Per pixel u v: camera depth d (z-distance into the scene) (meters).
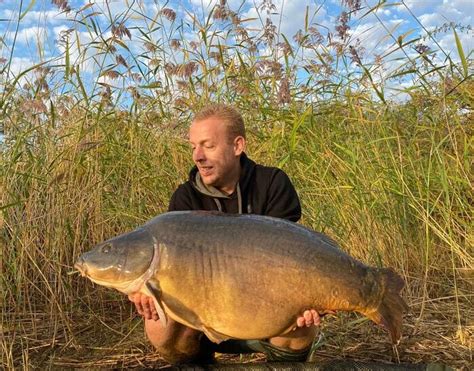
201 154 2.88
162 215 2.57
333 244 2.56
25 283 4.05
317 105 5.27
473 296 4.28
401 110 5.30
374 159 4.78
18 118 4.55
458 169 4.78
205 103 5.05
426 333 3.73
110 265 2.46
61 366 3.30
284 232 2.49
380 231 4.59
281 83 4.79
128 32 4.74
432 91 4.98
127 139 5.09
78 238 4.43
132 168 4.81
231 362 3.36
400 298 2.54
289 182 3.08
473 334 3.69
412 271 4.64
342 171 4.83
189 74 4.76
